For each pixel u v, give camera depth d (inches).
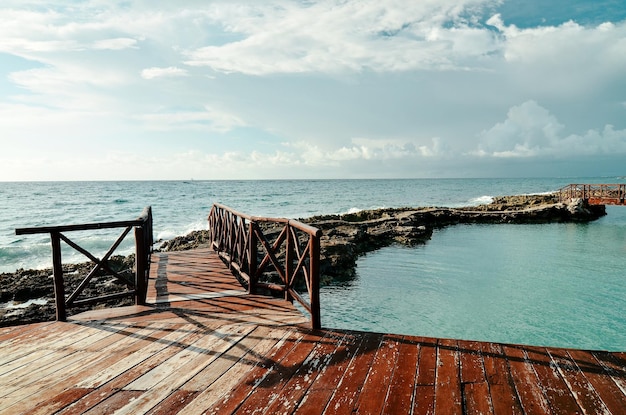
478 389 114.6
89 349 147.5
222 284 260.4
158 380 121.6
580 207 1102.4
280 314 191.0
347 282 447.2
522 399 109.3
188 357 139.0
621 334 305.3
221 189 3302.2
